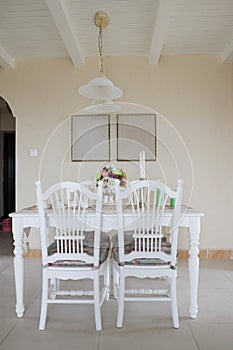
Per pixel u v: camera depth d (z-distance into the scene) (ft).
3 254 14.16
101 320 7.60
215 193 13.56
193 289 7.68
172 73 13.70
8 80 13.87
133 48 13.02
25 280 10.45
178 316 7.77
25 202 13.69
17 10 10.11
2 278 10.68
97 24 10.69
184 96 13.66
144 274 7.34
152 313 7.97
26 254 13.58
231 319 7.61
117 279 8.95
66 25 10.17
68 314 7.95
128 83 13.70
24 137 13.80
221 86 13.65
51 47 12.82
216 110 13.62
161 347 6.37
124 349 6.31
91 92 11.78
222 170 13.60
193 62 13.70
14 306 8.39
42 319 7.16
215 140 13.60
